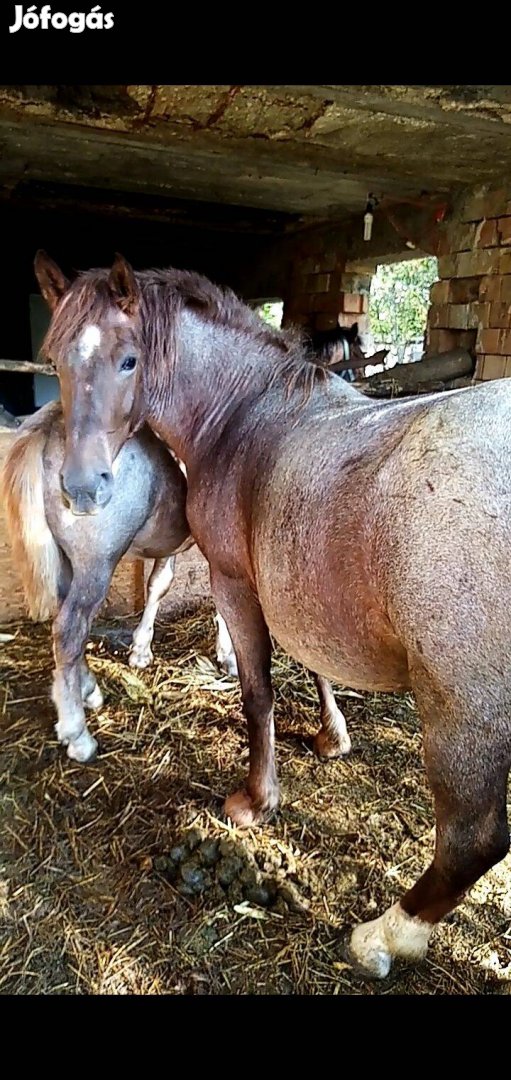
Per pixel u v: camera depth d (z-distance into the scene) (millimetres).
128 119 2771
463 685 1067
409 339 9727
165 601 3070
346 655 1334
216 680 2564
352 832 1815
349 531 1186
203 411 1789
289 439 1495
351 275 5242
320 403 1587
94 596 2031
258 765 1815
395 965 1461
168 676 2576
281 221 5445
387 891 1637
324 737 2111
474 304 3635
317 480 1296
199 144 3131
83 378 1544
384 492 1121
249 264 6934
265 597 1476
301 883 1661
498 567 1000
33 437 1891
